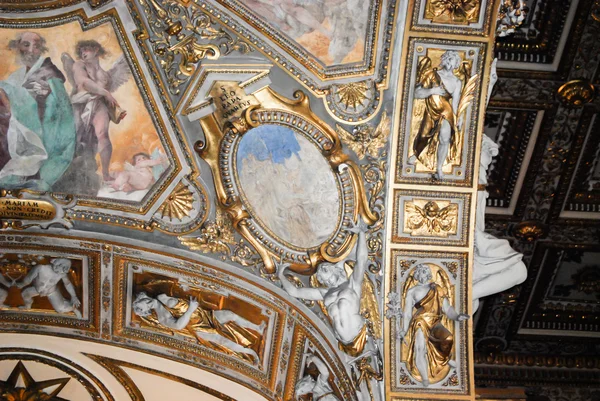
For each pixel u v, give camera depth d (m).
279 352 11.01
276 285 10.48
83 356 11.72
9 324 11.39
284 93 9.77
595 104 12.05
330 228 10.09
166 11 9.45
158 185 10.50
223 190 10.34
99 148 10.38
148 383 11.91
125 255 10.93
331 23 9.23
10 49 9.77
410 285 9.84
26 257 11.04
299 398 10.80
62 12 9.48
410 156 9.66
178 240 10.73
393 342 9.76
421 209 9.80
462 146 9.64
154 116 10.12
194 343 11.41
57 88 10.06
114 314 11.41
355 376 10.00
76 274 11.21
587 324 14.98
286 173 10.09
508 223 13.48
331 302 9.88
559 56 11.64
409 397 9.70
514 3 9.22
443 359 9.82
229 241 10.54
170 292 11.17
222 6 9.31
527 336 15.12
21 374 11.85
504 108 12.16
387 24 9.17
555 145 12.53
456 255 9.83
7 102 10.09
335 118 9.75
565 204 13.24
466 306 9.84
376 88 9.56
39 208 10.60
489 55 9.30
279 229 10.31
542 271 14.19
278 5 9.20
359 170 9.85
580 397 15.22
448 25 9.10
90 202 10.60
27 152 10.35
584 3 11.00
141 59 9.78
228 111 9.95
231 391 11.62
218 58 9.63
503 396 10.23
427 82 9.38
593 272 14.25
